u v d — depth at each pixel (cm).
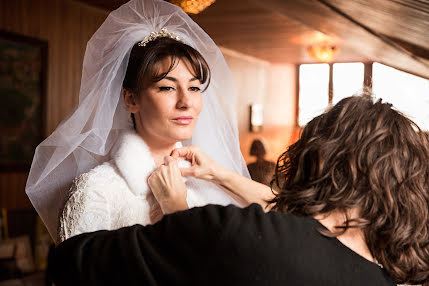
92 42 119
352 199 78
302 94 1110
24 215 479
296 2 329
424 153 80
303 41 863
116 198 112
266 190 126
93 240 83
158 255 75
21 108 560
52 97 602
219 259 71
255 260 71
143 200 115
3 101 542
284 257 71
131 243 77
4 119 544
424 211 78
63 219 108
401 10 252
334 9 314
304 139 87
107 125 118
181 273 72
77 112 118
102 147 119
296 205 83
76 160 124
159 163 120
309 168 84
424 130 87
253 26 748
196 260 72
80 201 108
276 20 704
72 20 625
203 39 133
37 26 580
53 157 119
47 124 594
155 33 120
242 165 145
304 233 75
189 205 126
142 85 115
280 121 1128
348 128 83
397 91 668
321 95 1080
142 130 120
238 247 71
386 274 78
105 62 117
